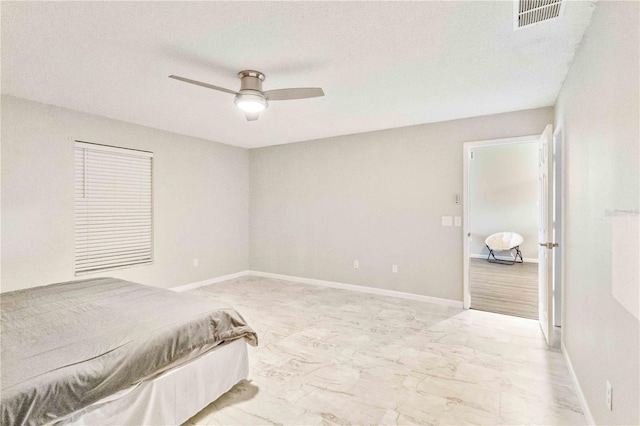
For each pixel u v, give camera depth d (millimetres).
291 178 5516
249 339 2271
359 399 2145
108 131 3977
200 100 3318
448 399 2137
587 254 1966
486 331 3275
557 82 2826
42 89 3021
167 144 4672
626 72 1331
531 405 2068
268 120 4070
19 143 3270
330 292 4785
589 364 1904
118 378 1580
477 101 3352
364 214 4781
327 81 2818
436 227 4223
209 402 2045
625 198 1348
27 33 2041
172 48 2248
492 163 7867
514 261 7395
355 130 4617
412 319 3627
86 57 2375
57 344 1634
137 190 4352
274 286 5148
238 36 2094
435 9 1804
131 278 4266
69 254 3652
